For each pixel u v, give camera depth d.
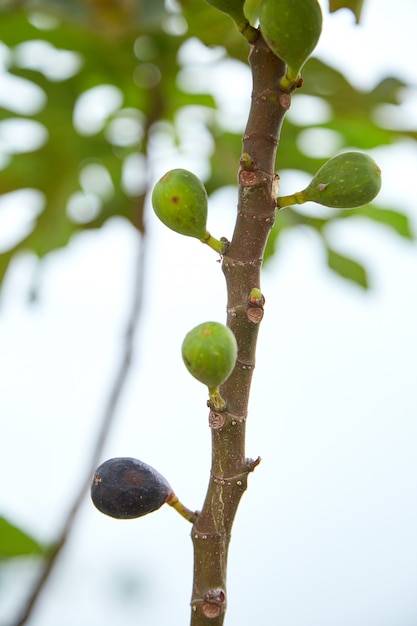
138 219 5.54
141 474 2.30
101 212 6.32
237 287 2.26
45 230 6.23
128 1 5.12
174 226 2.35
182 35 5.64
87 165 6.26
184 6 4.52
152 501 2.28
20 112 6.03
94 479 2.33
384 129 5.65
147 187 5.66
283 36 2.17
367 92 5.29
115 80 5.94
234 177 6.08
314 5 2.16
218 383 2.10
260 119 2.28
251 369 2.23
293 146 6.00
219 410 2.17
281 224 6.16
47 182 6.19
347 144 5.97
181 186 2.33
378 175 2.41
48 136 6.12
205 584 2.19
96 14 5.17
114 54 5.79
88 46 5.79
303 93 5.35
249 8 2.80
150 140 5.85
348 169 2.38
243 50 4.98
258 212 2.27
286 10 2.15
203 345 2.04
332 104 5.38
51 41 5.79
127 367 4.82
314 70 5.26
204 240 2.34
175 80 5.89
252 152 2.28
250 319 2.22
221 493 2.20
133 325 4.98
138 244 5.43
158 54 5.74
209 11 4.54
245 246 2.27
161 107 5.91
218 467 2.20
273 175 2.29
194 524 2.24
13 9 5.22
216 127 6.09
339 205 2.41
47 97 5.98
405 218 6.11
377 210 6.12
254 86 2.30
